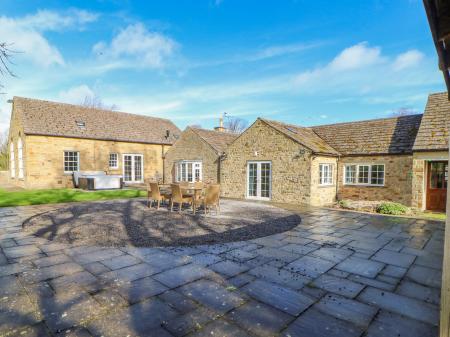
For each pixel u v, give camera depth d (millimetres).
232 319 2963
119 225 7562
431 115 11695
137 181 21281
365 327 2859
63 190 15938
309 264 4688
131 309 3148
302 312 3133
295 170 12508
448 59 2863
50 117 17953
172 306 3223
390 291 3713
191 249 5453
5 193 14180
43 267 4441
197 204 10336
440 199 10906
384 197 12773
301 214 9766
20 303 3277
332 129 16156
